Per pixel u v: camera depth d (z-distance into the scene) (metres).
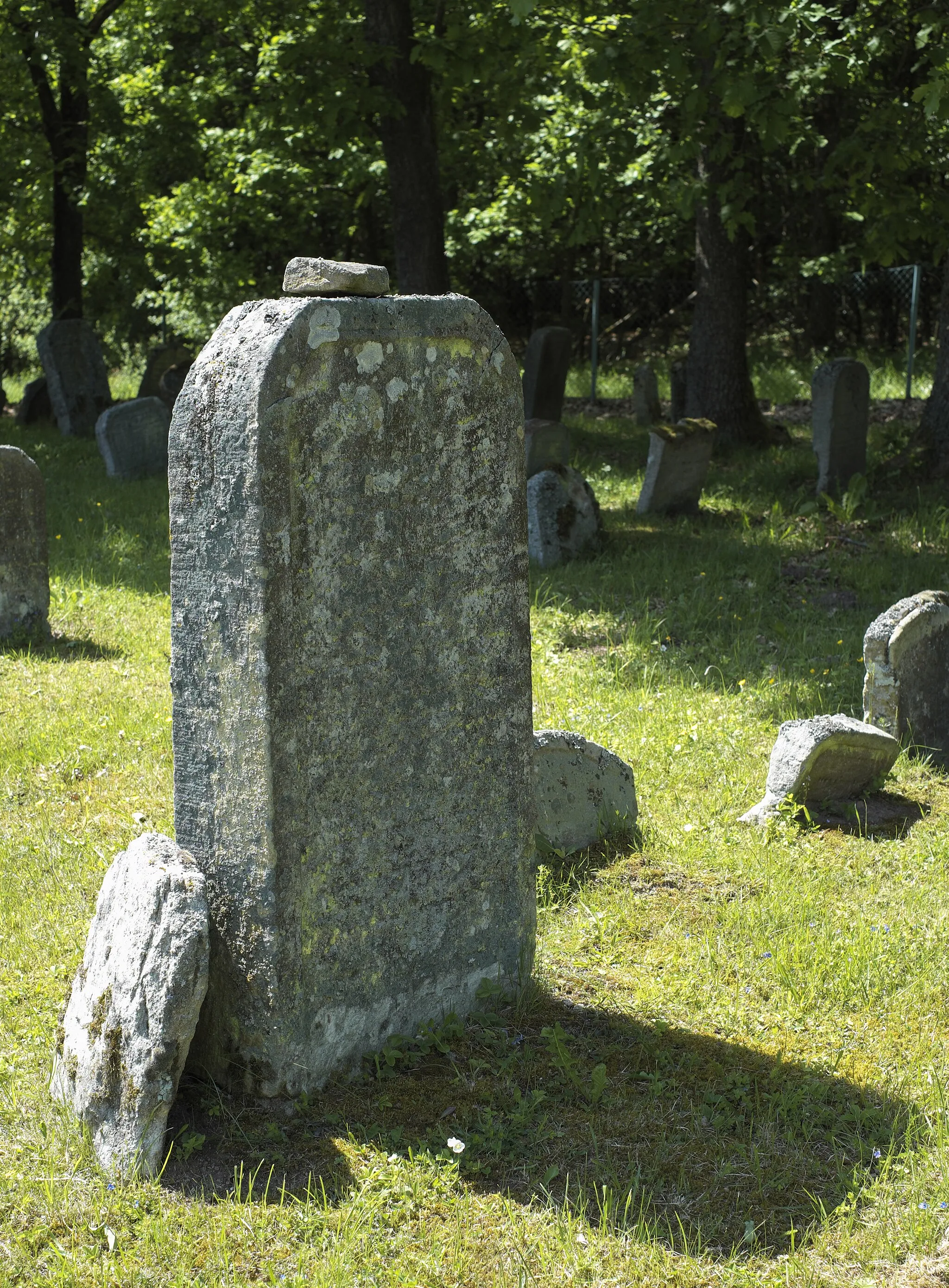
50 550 12.00
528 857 4.57
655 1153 3.75
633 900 5.47
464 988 4.41
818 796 6.58
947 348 13.34
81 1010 3.88
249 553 3.62
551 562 11.49
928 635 7.20
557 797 5.87
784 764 6.39
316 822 3.84
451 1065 4.18
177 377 20.00
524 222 25.81
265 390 3.56
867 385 13.31
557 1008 4.58
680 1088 4.08
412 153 15.33
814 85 12.00
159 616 10.09
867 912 5.39
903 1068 4.24
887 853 5.98
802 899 5.46
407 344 3.93
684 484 13.29
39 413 21.53
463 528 4.18
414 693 4.09
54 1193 3.54
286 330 3.60
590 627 9.70
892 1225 3.43
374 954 4.08
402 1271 3.25
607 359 30.53
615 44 11.82
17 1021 4.41
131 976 3.68
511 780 4.47
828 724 6.37
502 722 4.41
